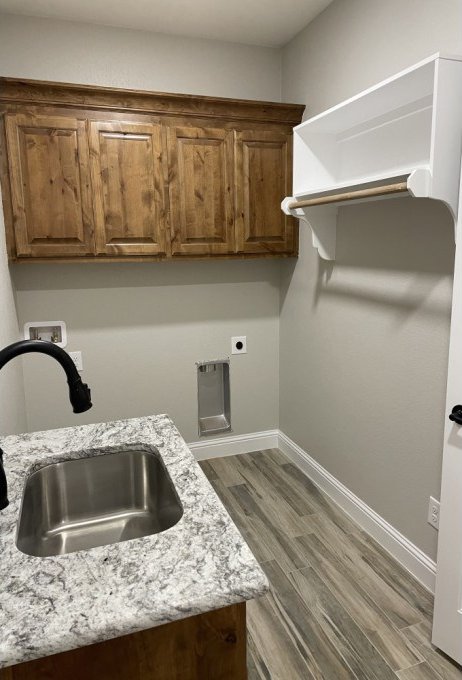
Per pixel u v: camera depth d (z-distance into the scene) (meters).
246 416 3.26
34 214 2.27
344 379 2.47
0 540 0.93
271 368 3.25
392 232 2.02
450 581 1.58
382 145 2.00
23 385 2.66
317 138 2.26
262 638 1.73
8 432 2.12
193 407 3.10
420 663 1.62
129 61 2.58
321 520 2.47
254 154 2.59
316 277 2.66
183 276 2.90
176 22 2.49
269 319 3.17
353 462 2.46
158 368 2.95
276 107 2.56
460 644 1.57
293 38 2.70
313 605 1.89
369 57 2.06
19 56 2.40
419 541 2.02
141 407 2.96
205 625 0.82
